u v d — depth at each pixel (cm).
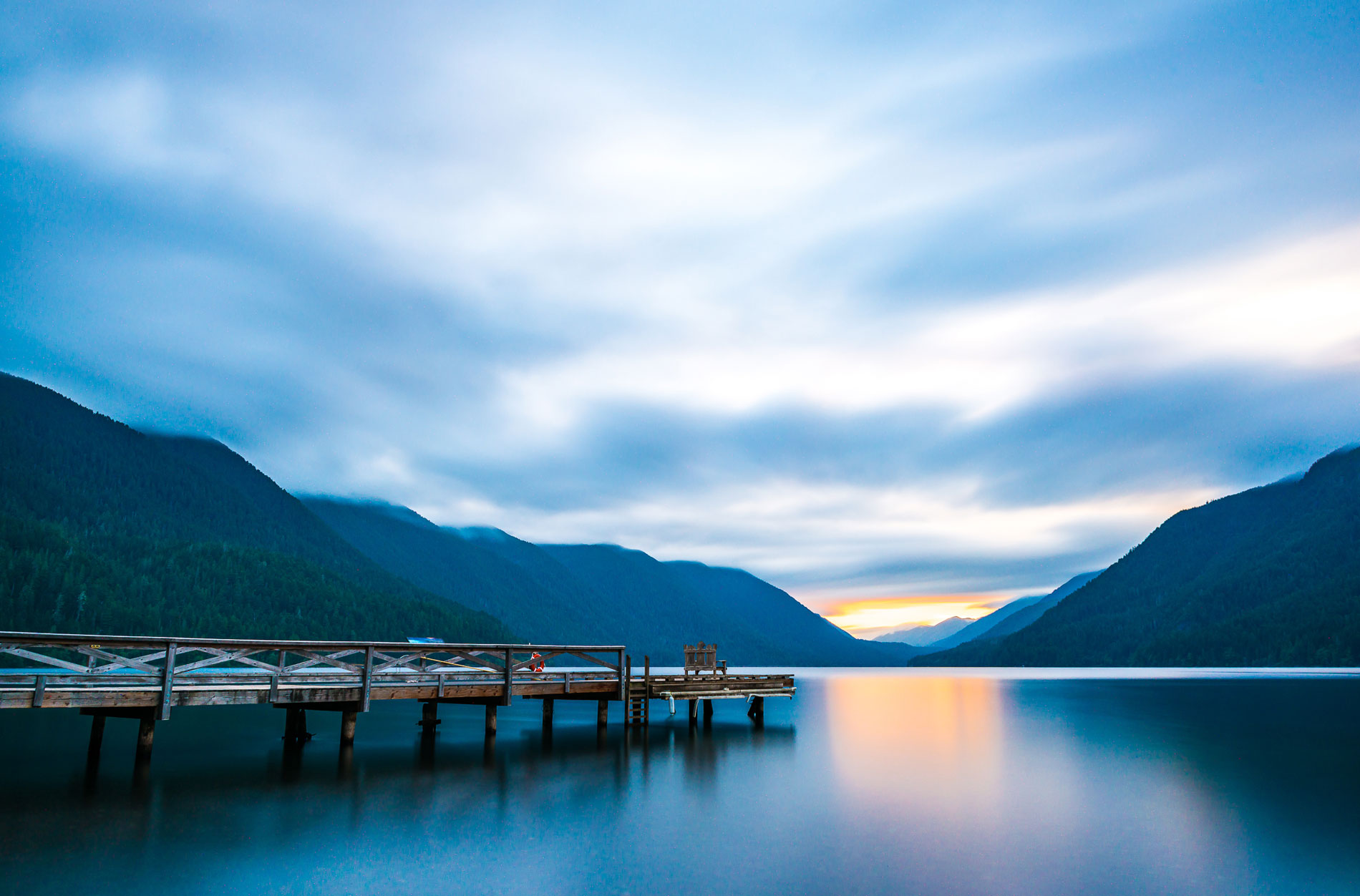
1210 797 1944
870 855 1403
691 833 1540
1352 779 2208
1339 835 1566
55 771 2038
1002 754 2694
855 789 2003
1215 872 1326
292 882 1209
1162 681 9888
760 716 3559
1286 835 1566
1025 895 1207
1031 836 1547
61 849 1348
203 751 2450
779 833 1548
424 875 1260
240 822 1547
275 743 2683
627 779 2083
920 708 4822
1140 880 1284
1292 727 3678
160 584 13538
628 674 3097
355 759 2339
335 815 1620
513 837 1487
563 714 4056
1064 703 5441
